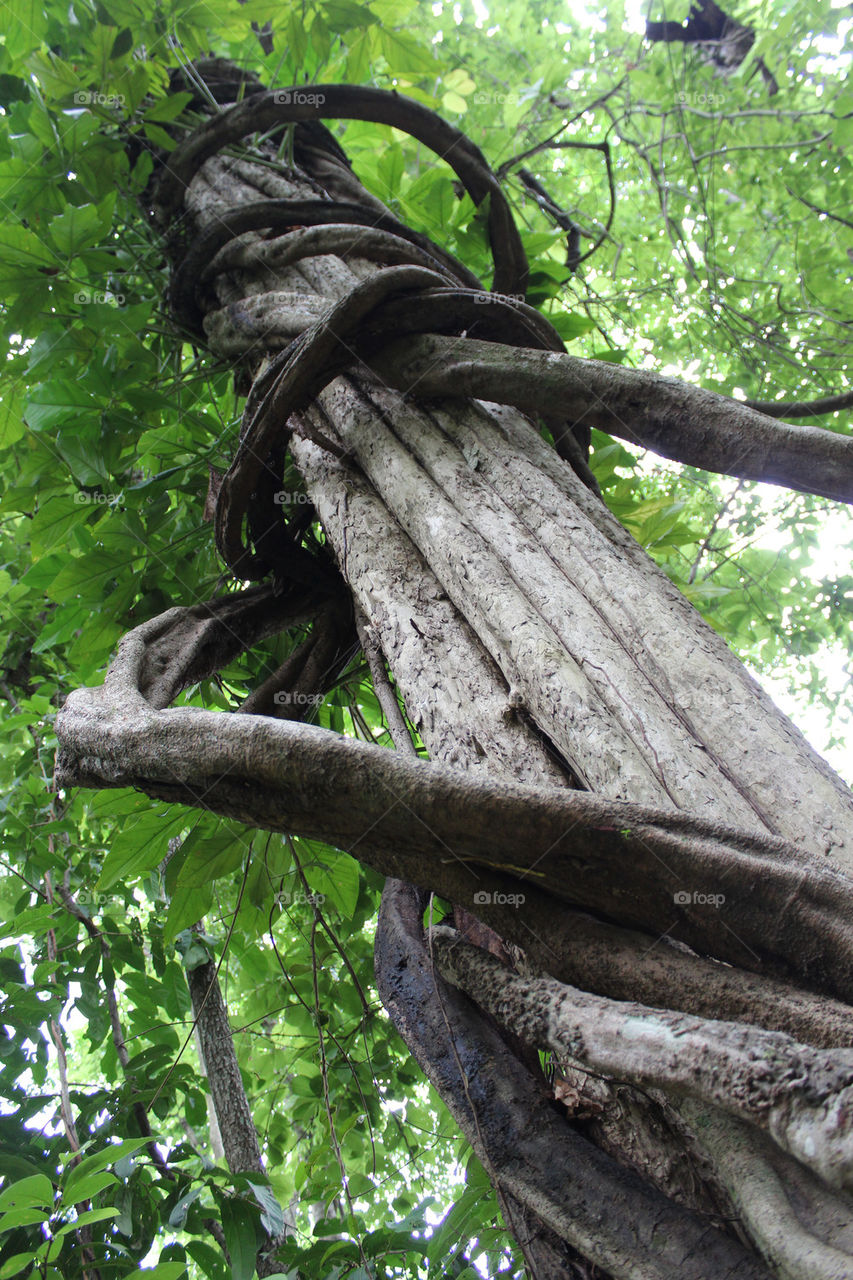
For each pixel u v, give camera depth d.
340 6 2.29
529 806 1.09
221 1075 2.39
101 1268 1.97
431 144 2.35
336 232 2.08
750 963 1.06
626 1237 1.09
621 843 1.08
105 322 2.20
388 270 1.70
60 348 2.23
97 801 2.03
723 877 1.06
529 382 1.59
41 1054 2.34
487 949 1.28
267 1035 2.93
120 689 1.42
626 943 1.10
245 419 1.81
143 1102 2.21
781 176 4.07
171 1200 2.06
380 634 1.56
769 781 1.18
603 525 1.52
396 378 1.72
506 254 2.43
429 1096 2.98
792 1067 0.87
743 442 1.41
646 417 1.50
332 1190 2.50
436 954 1.27
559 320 2.56
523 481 1.56
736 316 3.93
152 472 2.47
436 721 1.39
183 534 2.39
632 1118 1.19
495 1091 1.27
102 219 2.22
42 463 2.39
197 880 2.18
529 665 1.33
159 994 2.52
